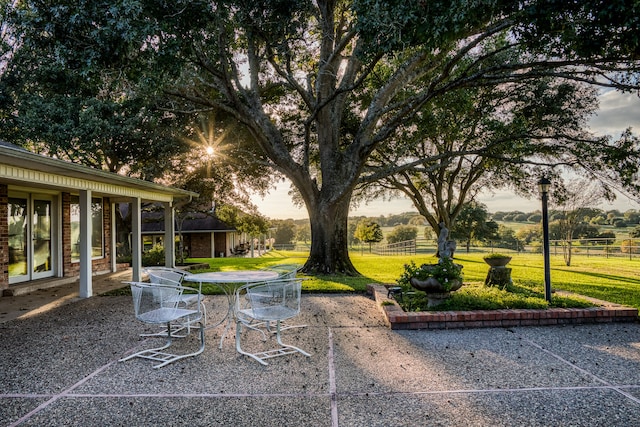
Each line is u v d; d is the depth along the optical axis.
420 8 5.90
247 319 6.06
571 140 12.00
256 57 11.38
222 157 14.73
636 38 5.32
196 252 26.92
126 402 3.29
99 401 3.31
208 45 9.27
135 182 8.75
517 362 4.22
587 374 3.87
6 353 4.59
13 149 5.30
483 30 7.40
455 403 3.26
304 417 3.03
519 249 32.53
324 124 11.83
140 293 4.39
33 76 12.34
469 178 19.73
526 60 12.01
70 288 9.45
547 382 3.68
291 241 60.00
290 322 6.04
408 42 6.23
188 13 7.12
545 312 5.78
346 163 11.29
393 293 7.33
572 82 14.33
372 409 3.16
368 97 14.25
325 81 11.73
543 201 6.59
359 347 4.77
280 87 14.13
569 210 17.25
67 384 3.68
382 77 13.59
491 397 3.37
